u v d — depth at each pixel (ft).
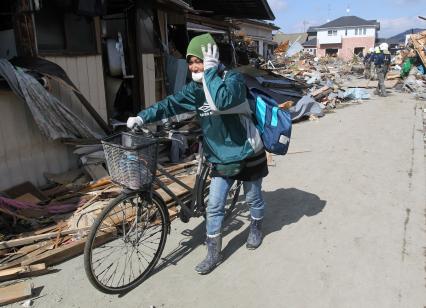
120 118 25.70
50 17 18.79
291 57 131.95
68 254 12.51
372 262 12.12
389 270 11.70
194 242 13.55
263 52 118.21
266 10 42.16
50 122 17.21
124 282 11.23
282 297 10.65
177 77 28.81
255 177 11.87
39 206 14.97
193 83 10.82
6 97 16.11
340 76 83.56
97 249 12.89
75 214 14.49
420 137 27.61
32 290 10.94
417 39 69.92
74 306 10.40
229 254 12.75
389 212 15.52
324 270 11.78
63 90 19.03
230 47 47.70
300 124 33.50
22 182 17.08
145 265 12.07
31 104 16.33
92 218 14.05
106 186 17.02
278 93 38.60
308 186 18.51
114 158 9.76
